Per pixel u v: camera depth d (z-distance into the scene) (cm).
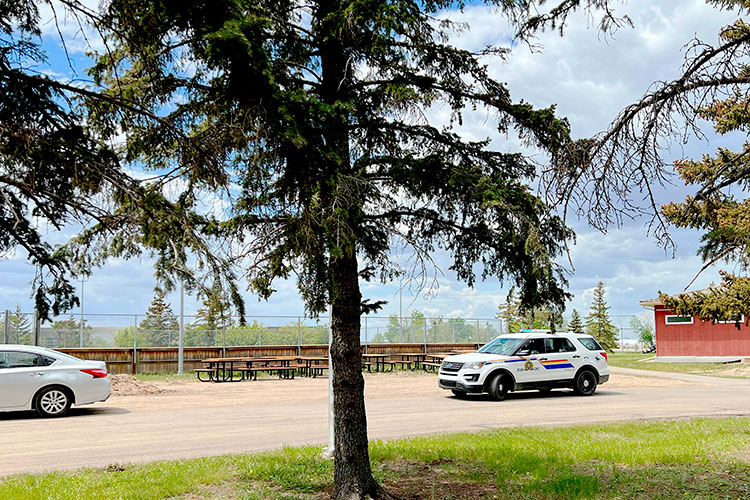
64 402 1474
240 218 666
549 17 713
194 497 711
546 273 668
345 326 710
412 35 705
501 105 751
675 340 3750
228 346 3177
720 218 1014
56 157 479
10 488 734
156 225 514
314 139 539
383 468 856
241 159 569
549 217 711
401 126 773
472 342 3728
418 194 761
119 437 1184
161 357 3039
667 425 1258
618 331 5441
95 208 517
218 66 514
